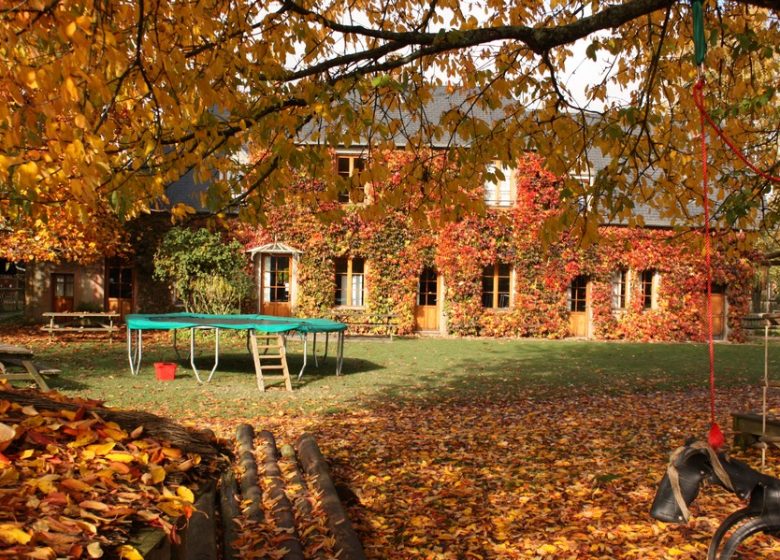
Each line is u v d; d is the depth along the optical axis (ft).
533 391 37.60
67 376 40.09
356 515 16.15
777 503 9.06
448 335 75.66
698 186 20.15
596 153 76.18
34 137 9.52
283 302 74.59
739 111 18.48
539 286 76.64
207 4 15.17
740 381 43.32
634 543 14.05
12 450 7.61
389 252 74.79
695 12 10.21
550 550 13.67
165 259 67.15
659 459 21.48
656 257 77.71
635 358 56.34
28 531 5.63
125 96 13.67
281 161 15.88
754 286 95.30
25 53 10.11
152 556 6.12
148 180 15.29
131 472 7.67
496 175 19.16
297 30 16.39
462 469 20.24
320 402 33.37
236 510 13.51
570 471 20.02
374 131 17.08
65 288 71.97
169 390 36.17
